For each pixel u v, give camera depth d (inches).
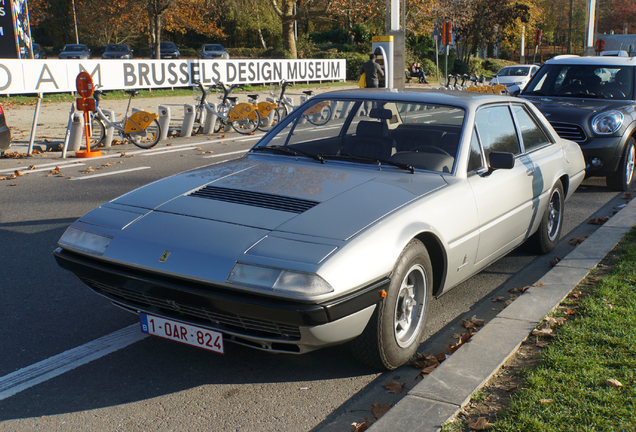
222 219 124.5
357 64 1328.7
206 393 124.4
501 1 1904.5
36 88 764.6
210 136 562.3
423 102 166.7
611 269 185.5
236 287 109.7
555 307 158.6
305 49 1603.1
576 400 111.0
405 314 133.1
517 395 114.4
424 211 133.2
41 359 138.7
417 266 130.6
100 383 128.1
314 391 125.4
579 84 360.2
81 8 1971.0
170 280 116.3
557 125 324.2
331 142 169.6
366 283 114.7
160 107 529.3
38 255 215.8
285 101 623.8
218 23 2167.8
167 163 410.6
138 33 2095.2
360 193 135.0
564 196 225.8
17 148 458.0
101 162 415.5
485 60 2219.5
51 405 119.3
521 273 201.8
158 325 125.2
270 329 112.8
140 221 128.8
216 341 118.5
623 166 326.0
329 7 1360.7
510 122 190.5
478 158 162.4
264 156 168.7
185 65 936.3
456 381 120.0
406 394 119.5
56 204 292.5
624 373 120.3
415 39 1707.7
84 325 157.9
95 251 126.2
